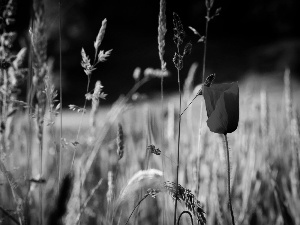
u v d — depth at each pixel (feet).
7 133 2.69
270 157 3.92
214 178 2.97
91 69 2.03
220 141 3.06
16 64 2.38
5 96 2.36
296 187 3.46
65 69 26.08
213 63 28.43
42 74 2.10
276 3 32.42
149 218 3.47
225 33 33.65
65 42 26.08
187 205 2.00
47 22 2.19
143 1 33.27
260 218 3.66
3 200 2.93
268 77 24.70
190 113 3.69
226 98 1.82
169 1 30.76
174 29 1.92
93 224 3.45
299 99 11.66
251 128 4.23
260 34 33.60
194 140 3.42
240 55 29.76
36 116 2.19
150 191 2.08
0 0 2.21
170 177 3.21
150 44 32.01
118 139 2.25
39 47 2.08
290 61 26.20
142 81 3.42
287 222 3.06
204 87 1.87
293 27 32.45
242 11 33.78
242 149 3.94
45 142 3.33
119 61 29.76
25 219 2.22
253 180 3.78
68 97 24.30
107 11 30.37
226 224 2.96
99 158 3.80
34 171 3.35
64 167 3.17
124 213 3.23
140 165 3.38
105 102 21.71
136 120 4.04
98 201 3.40
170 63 26.78
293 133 3.48
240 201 3.68
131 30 33.17
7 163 2.74
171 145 3.54
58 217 1.18
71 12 25.98
